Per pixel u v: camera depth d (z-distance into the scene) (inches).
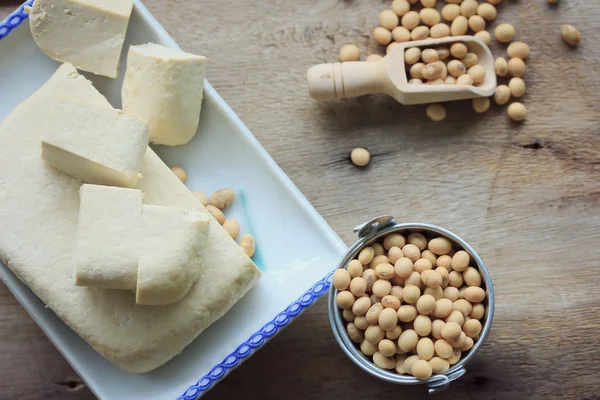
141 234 16.0
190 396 16.7
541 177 18.3
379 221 16.9
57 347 17.0
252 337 16.8
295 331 18.2
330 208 18.3
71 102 16.3
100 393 17.0
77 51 17.3
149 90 17.0
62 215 16.7
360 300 16.7
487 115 18.4
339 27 18.6
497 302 18.1
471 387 18.1
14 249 16.6
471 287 16.9
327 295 18.1
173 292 16.1
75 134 16.2
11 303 18.2
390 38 18.3
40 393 18.1
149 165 17.1
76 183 16.8
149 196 17.0
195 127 17.5
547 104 18.4
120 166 16.2
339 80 17.8
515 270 18.2
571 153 18.3
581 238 18.2
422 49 18.1
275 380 18.2
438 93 17.7
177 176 17.7
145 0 18.5
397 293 16.9
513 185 18.3
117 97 17.9
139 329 16.5
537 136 18.3
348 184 18.3
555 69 18.5
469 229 18.2
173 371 17.2
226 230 17.5
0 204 16.7
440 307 16.7
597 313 18.1
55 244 16.6
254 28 18.5
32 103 17.0
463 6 18.3
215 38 18.5
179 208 16.3
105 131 16.3
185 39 18.5
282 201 17.6
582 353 18.1
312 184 18.3
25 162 16.8
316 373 18.2
